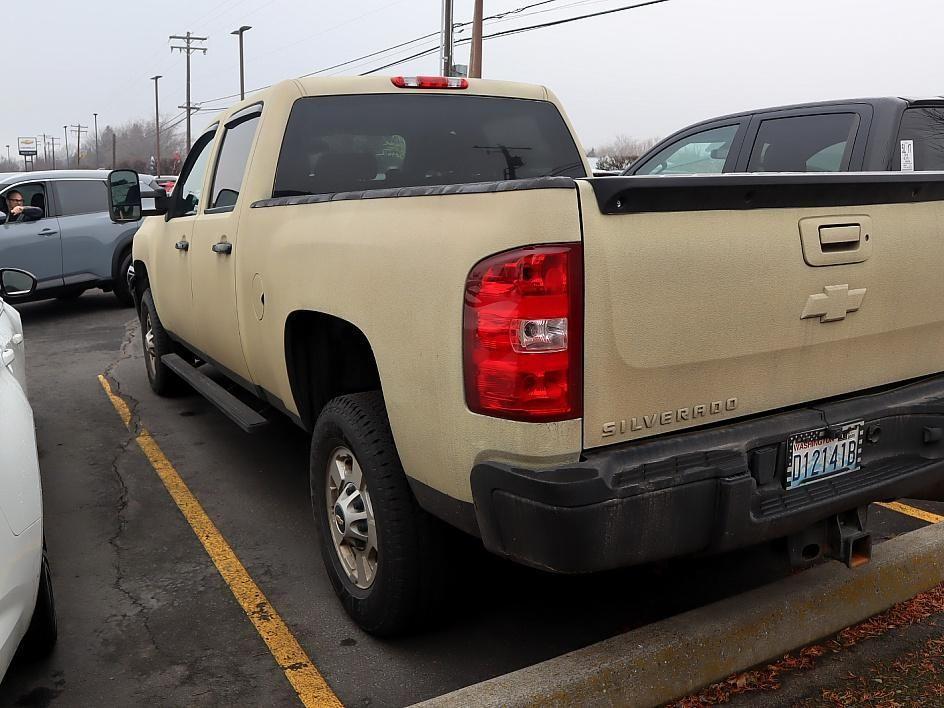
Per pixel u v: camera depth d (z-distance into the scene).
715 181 2.24
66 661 2.98
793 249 2.47
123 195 5.72
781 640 2.88
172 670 2.92
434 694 2.76
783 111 5.55
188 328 5.12
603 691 2.53
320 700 2.74
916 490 2.81
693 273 2.28
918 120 5.25
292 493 4.57
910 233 2.78
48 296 10.73
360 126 3.99
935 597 3.27
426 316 2.43
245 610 3.33
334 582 3.23
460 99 4.25
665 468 2.24
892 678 2.78
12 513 2.34
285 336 3.37
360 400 2.96
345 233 2.85
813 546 2.74
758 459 2.43
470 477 2.35
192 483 4.74
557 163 4.51
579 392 2.16
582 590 3.40
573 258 2.11
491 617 3.22
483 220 2.25
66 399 6.62
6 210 10.23
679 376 2.33
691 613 2.86
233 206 4.16
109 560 3.79
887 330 2.79
